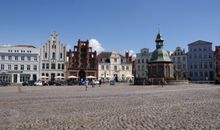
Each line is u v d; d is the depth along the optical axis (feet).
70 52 360.48
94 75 368.89
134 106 61.87
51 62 347.97
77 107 60.75
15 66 330.95
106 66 396.57
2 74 323.78
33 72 337.93
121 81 386.11
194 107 58.18
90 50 371.56
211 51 400.26
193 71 412.77
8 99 84.99
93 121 41.32
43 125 38.24
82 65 364.58
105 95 102.58
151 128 35.45
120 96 96.32
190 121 40.11
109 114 48.80
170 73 270.26
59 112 52.21
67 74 354.74
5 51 327.26
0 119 43.83
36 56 339.98
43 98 88.84
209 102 69.36
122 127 36.35
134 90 143.33
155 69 273.33
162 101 73.97
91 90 148.46
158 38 281.95
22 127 36.88
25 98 89.10
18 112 52.65
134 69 461.37
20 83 315.58
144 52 451.53
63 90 150.51
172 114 47.83
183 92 118.62
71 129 35.32
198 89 147.02
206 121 39.88
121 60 410.52
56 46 351.05
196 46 412.16
